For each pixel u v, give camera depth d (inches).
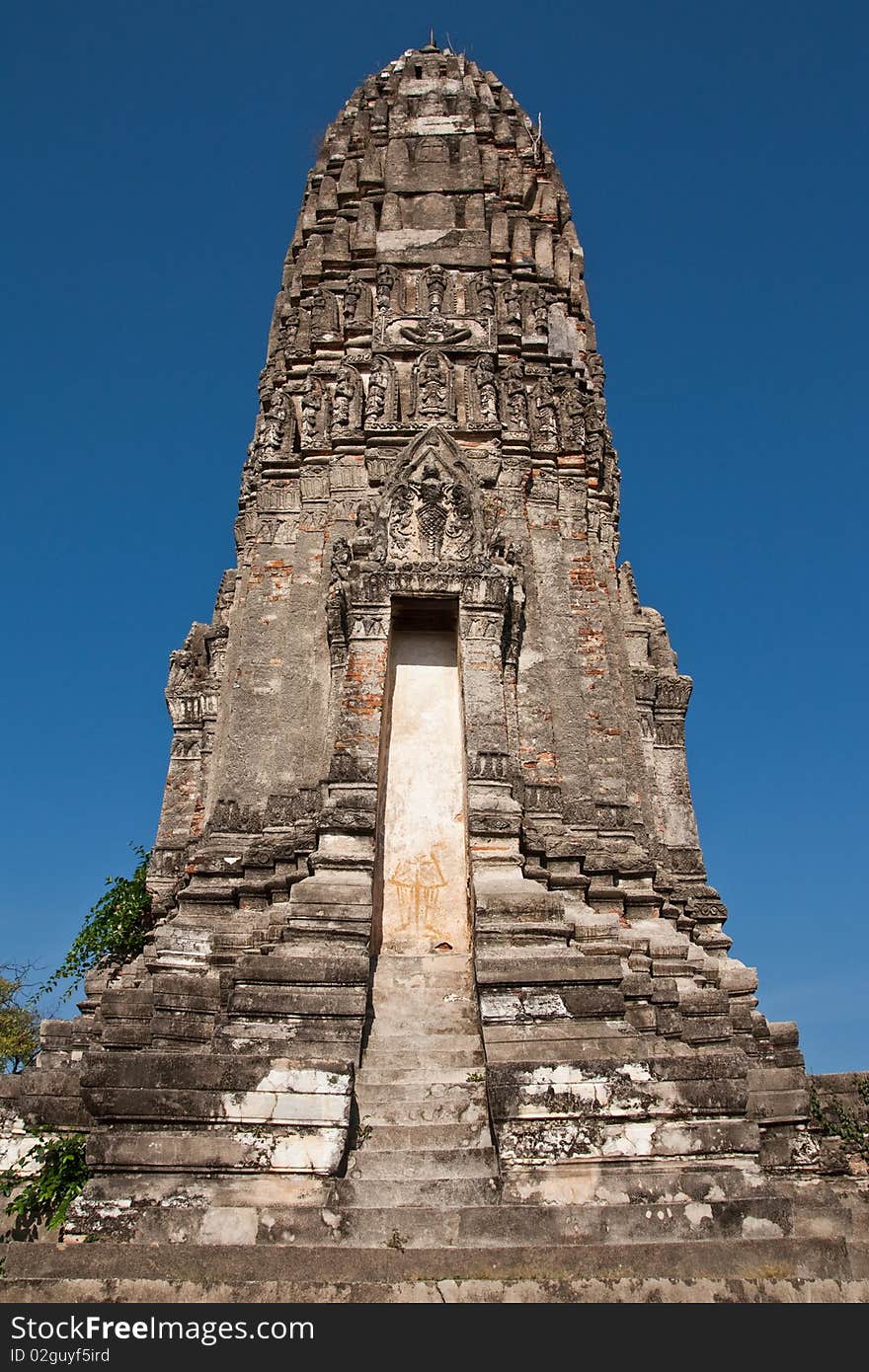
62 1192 450.9
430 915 600.4
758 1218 371.9
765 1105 501.0
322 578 741.9
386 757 641.0
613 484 841.5
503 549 700.0
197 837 796.0
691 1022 524.7
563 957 468.1
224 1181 377.7
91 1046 569.3
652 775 856.9
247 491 872.3
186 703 954.7
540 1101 398.3
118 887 885.2
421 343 802.8
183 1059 402.3
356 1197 378.6
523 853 604.4
